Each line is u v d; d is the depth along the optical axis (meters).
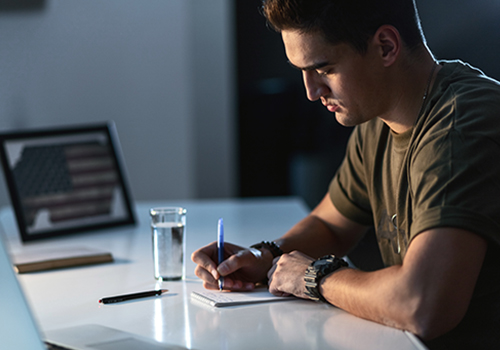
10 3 3.56
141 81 3.80
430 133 0.94
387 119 1.10
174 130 3.89
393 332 0.84
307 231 1.38
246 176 3.85
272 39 3.79
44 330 0.87
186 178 3.94
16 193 1.74
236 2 3.85
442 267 0.81
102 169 1.92
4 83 3.59
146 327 0.87
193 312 0.95
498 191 0.85
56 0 3.62
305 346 0.78
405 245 1.10
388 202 1.21
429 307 0.81
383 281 0.86
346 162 1.42
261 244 1.23
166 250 1.17
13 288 0.58
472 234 0.83
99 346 0.79
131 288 1.13
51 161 1.83
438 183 0.87
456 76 1.02
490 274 0.94
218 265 1.12
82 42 3.68
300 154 3.65
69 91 3.69
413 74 1.04
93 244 1.63
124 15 3.74
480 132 0.89
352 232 1.45
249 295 1.05
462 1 1.99
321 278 0.97
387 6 0.98
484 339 0.96
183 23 3.83
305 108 3.58
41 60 3.63
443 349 1.01
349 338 0.81
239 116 3.85
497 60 1.85
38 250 1.48
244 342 0.80
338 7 0.95
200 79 3.96
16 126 3.62
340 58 0.98
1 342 0.55
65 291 1.11
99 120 3.76
